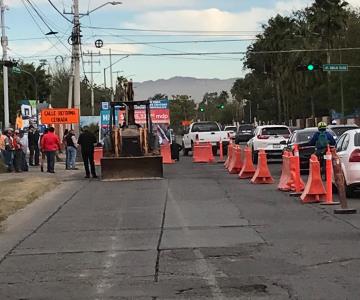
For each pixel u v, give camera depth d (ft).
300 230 34.22
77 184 66.28
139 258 28.27
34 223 40.09
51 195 56.39
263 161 61.26
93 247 31.27
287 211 41.68
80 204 49.26
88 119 204.33
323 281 23.39
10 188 59.16
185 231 35.04
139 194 54.60
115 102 75.87
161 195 53.16
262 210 42.45
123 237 33.81
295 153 52.01
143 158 69.10
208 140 124.36
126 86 78.23
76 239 33.73
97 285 23.71
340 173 40.34
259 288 22.66
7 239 34.40
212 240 32.07
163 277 24.66
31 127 98.48
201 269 25.81
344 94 214.90
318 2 218.59
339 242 30.50
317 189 45.65
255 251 29.04
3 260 28.81
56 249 31.07
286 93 269.03
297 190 51.26
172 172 78.54
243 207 44.19
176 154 105.91
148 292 22.48
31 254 29.99
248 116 453.99
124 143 71.77
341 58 212.02
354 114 220.84
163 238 33.06
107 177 69.15
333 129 73.87
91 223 39.24
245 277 24.30
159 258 28.14
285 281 23.53
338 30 215.51
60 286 23.73
